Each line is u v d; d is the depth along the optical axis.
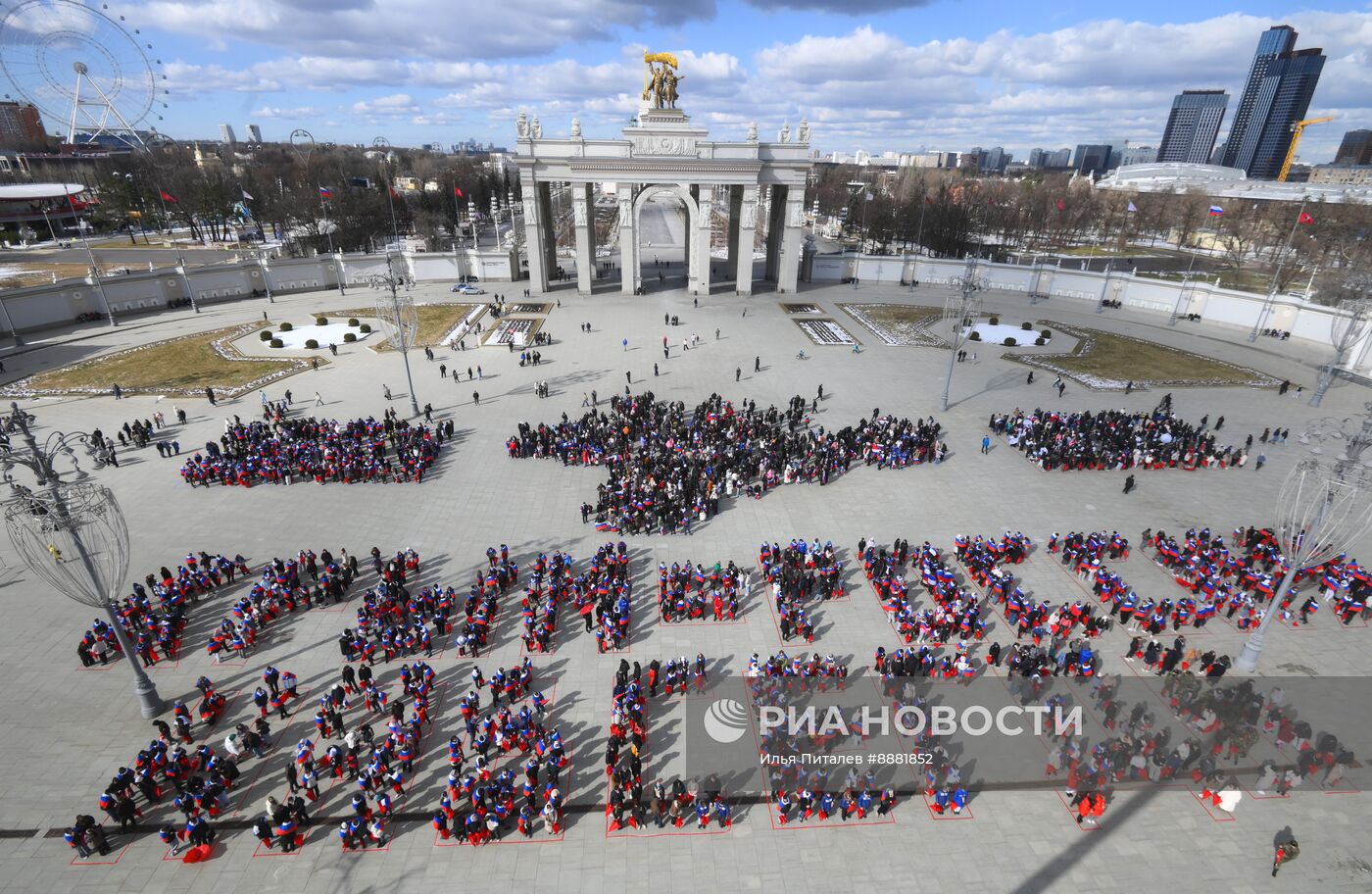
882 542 31.70
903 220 109.00
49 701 22.30
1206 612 25.98
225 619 25.56
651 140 74.19
